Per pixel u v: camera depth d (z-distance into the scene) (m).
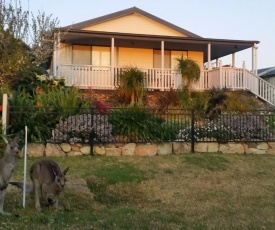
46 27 17.80
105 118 11.95
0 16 16.22
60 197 8.12
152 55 23.78
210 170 10.80
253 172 10.94
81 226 6.43
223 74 20.59
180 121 12.73
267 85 21.75
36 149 11.07
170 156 11.63
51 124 11.80
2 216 6.74
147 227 6.57
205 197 9.09
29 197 7.92
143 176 10.00
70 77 19.41
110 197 8.89
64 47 21.59
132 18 23.50
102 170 10.08
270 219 7.52
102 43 22.70
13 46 15.55
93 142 11.50
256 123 13.05
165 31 23.95
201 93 18.31
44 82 15.45
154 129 12.23
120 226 6.54
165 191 9.36
